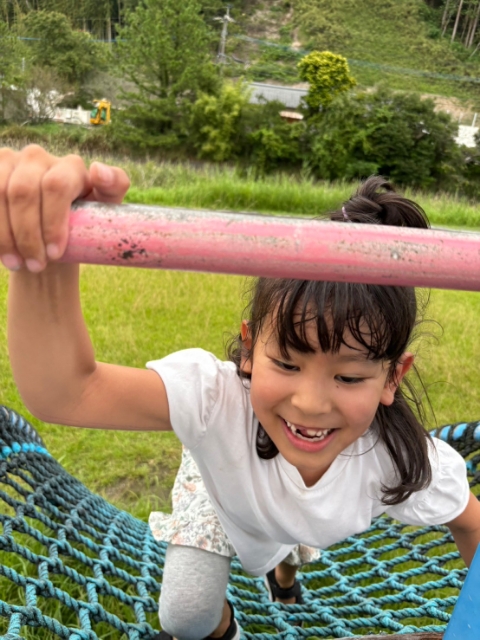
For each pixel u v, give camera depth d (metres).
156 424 1.29
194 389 1.30
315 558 1.83
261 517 1.42
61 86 36.56
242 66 58.75
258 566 1.63
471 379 3.82
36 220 0.69
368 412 1.12
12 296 1.01
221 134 29.44
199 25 33.50
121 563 2.08
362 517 1.44
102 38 67.50
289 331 1.05
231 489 1.40
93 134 30.98
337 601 1.84
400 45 66.88
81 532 2.09
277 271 0.68
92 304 4.66
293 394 1.10
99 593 1.61
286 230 0.68
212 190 13.66
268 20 69.88
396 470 1.37
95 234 0.69
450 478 1.48
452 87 62.69
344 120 27.56
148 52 32.19
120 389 1.22
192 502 1.59
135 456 2.97
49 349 1.04
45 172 0.69
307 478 1.35
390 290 1.08
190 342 4.07
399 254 0.68
